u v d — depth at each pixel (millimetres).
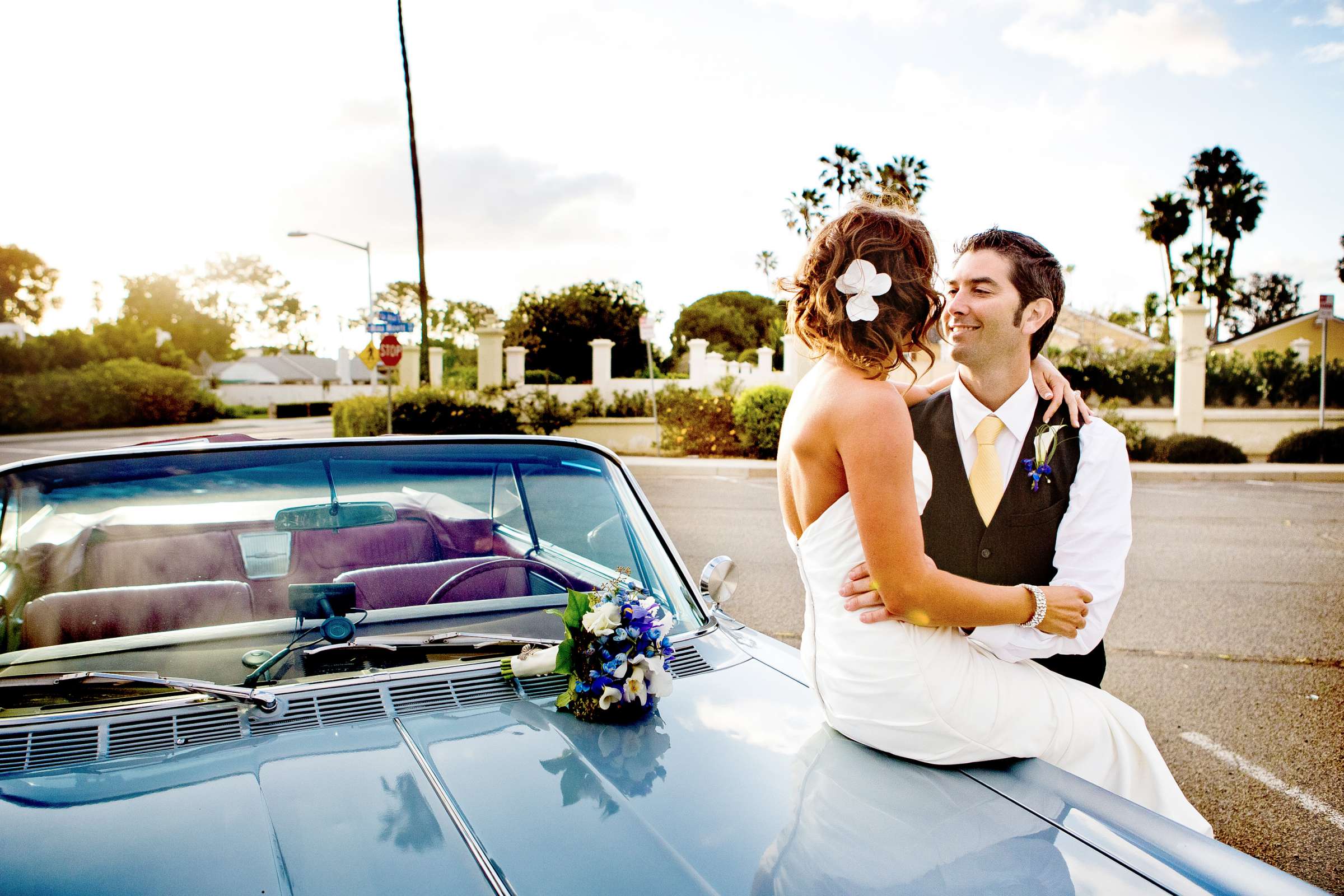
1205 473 13961
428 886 1166
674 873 1212
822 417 1572
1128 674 4523
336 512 2186
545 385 19891
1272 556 7543
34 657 1787
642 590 2135
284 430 30984
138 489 2039
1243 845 2879
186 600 1923
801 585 6125
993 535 1939
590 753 1557
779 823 1354
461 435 2371
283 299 89250
